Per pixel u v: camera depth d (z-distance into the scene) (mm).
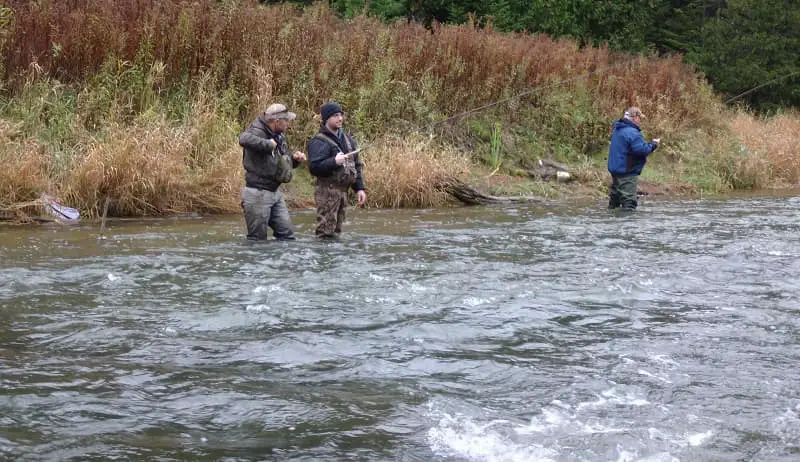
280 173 9625
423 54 18109
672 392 4367
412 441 3635
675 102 21734
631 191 14328
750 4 31094
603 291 6855
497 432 3758
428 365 4785
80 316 5730
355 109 15961
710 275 7684
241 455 3449
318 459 3430
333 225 9891
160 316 5762
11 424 3693
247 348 5031
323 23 17672
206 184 12938
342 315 5875
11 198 11305
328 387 4355
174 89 14695
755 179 19953
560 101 19531
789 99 31547
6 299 6207
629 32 29344
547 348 5195
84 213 11812
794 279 7531
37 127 12789
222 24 15375
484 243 9656
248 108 14820
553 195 16938
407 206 14633
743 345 5320
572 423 3887
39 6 14156
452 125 17859
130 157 12141
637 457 3502
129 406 3982
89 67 13969
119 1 15047
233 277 7180
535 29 27422
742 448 3631
